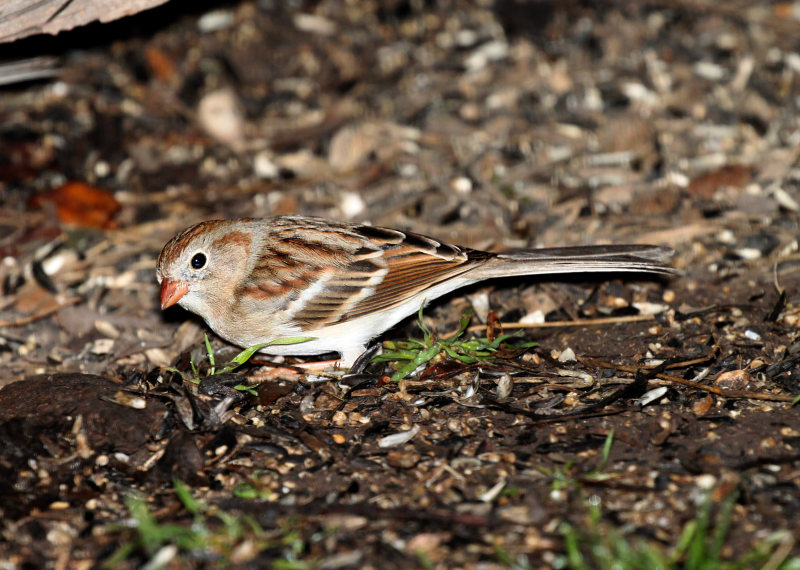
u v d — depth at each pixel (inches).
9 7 405.7
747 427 320.2
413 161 562.9
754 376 352.2
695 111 588.1
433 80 641.6
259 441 332.2
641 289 425.7
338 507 290.4
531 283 432.8
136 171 568.4
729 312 399.5
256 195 542.6
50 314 437.7
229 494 303.7
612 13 686.5
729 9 683.4
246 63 658.8
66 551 280.2
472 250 386.6
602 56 647.8
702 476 293.4
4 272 470.9
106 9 415.5
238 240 370.0
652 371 357.1
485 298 424.5
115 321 429.4
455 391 358.0
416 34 684.7
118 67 648.4
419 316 386.9
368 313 373.4
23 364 401.7
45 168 565.9
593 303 419.2
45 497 305.6
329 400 357.1
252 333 374.3
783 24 665.0
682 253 451.5
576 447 316.5
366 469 313.6
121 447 328.2
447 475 306.7
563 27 678.5
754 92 598.5
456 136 585.3
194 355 398.6
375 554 269.0
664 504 282.4
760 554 253.8
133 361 401.7
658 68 630.5
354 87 642.2
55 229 503.8
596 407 338.3
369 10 701.9
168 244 372.5
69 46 624.1
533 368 368.8
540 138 575.2
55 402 340.2
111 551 278.4
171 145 591.2
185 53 661.3
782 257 442.0
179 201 538.9
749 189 503.2
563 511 282.8
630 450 312.3
